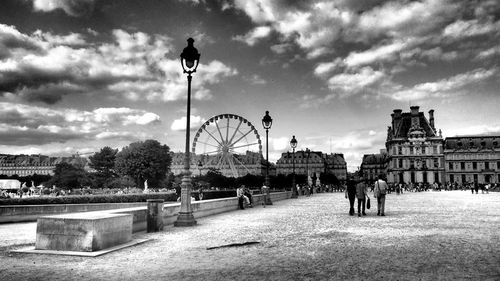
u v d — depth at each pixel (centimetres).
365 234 1298
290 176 11169
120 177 11731
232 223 1739
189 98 1716
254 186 9606
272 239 1220
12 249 1066
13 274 781
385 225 1564
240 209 2747
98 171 13188
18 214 2025
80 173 10919
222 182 9488
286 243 1137
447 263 830
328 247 1053
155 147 11162
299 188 5988
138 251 1032
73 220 1014
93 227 1001
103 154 13162
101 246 1029
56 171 11038
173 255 973
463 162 13925
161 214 1470
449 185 11094
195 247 1090
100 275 771
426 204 3162
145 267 840
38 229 1037
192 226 1616
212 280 725
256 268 816
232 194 5025
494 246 1031
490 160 13688
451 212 2247
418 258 885
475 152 13838
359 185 2052
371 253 955
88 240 999
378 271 770
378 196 2041
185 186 1656
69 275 772
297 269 801
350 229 1448
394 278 716
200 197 4109
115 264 871
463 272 752
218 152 9362
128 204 2712
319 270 788
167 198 3675
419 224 1587
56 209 2205
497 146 13688
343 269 792
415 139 13938
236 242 1167
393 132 14588
